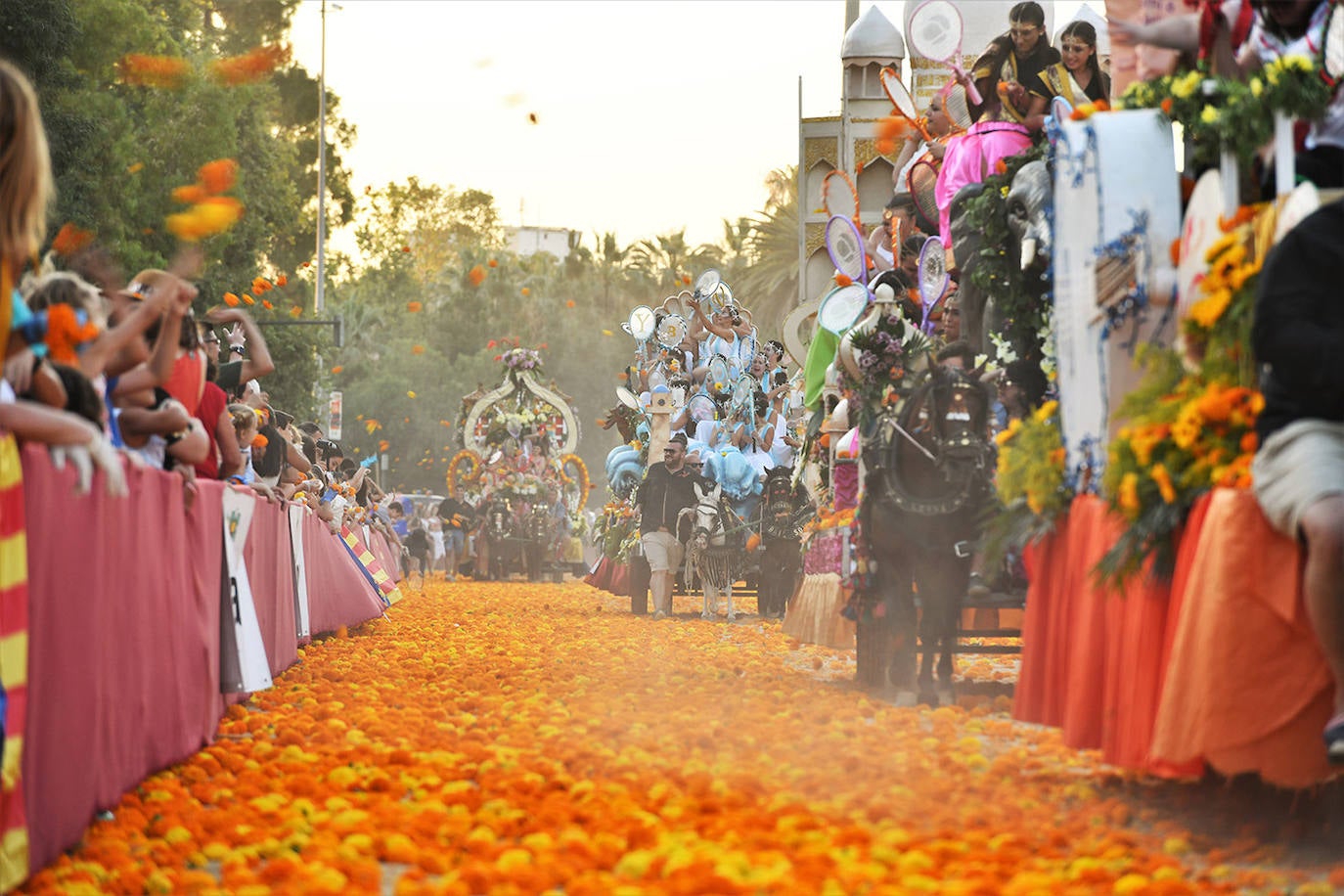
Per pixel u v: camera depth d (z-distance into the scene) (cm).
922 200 1792
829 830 641
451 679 1417
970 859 600
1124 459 760
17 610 576
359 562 2350
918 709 1197
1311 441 652
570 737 968
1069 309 882
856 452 1581
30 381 662
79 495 650
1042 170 1183
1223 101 770
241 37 6181
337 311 9956
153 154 4309
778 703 1208
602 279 11550
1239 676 664
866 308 1553
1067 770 890
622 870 580
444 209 12344
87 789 683
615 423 3306
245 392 1505
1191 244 775
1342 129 785
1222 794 789
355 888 558
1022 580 1227
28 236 610
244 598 1145
